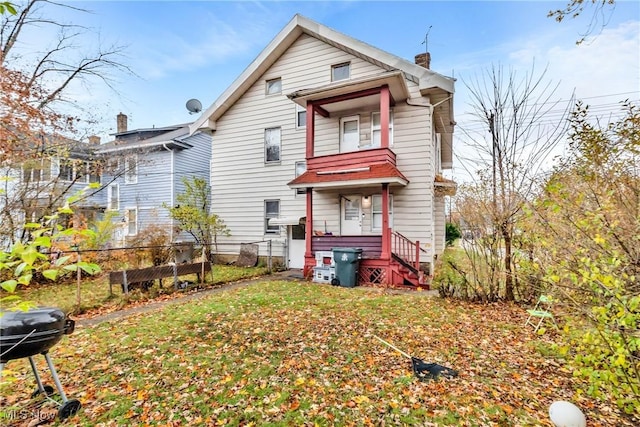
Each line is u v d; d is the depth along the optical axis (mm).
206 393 3543
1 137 8273
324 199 12383
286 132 13367
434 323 5777
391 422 3035
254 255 13531
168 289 8703
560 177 5008
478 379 3807
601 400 3312
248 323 5801
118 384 3764
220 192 14711
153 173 17375
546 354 4477
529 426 2941
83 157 13516
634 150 4621
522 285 6828
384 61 11008
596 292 3129
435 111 11914
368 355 4457
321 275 10148
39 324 2830
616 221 3297
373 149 10141
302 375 3910
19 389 3639
